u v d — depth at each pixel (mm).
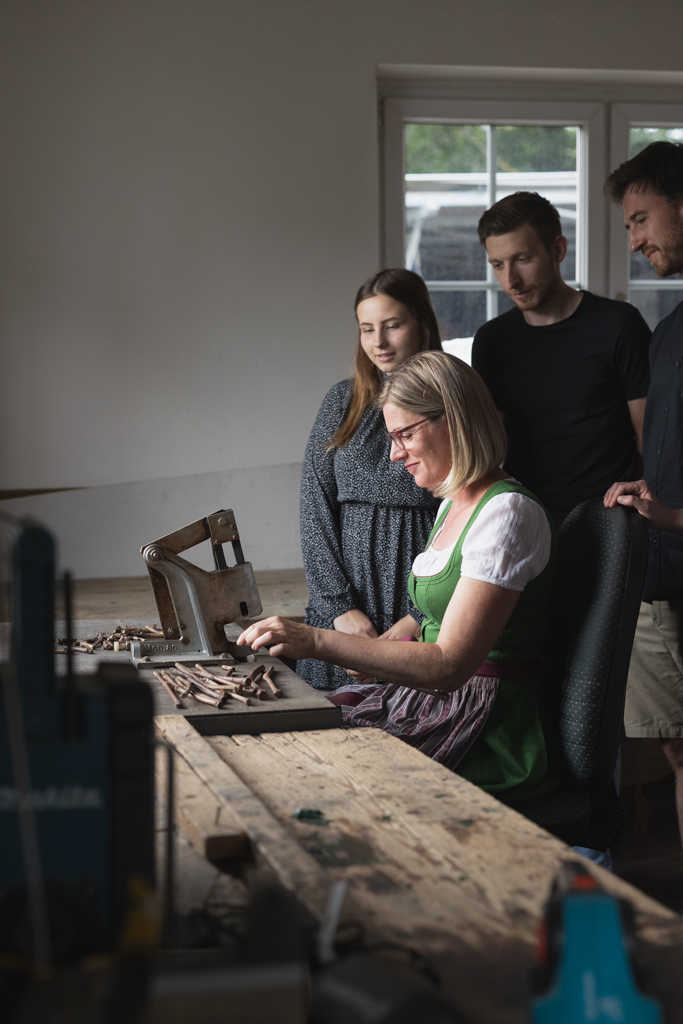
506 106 4242
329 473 2662
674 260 2549
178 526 4066
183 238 3980
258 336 4070
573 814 1876
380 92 4172
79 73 3848
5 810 790
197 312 4020
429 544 2072
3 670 802
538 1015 672
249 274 4039
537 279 2848
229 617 2170
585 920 687
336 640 1806
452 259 4312
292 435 4129
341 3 3973
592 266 4379
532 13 4074
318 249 4074
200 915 980
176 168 3945
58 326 3936
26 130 3840
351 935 886
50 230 3895
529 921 947
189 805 1243
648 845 3293
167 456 4043
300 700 1824
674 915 950
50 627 785
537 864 1095
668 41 4176
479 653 1804
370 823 1232
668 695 2643
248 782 1404
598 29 4125
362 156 4062
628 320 2875
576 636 1933
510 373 2967
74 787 789
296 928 690
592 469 2904
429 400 1896
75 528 3984
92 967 675
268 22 3938
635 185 2533
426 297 2625
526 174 4324
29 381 3934
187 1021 622
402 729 1949
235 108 3957
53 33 3818
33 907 755
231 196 3992
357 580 2580
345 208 4074
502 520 1819
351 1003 668
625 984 666
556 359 2906
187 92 3920
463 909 975
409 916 959
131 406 4008
